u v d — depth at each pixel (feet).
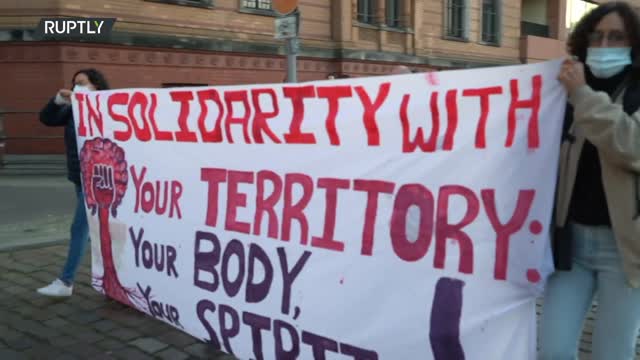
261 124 10.67
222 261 11.50
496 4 71.56
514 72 7.81
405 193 8.83
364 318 9.32
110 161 14.20
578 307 7.90
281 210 10.43
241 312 11.15
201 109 11.72
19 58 38.47
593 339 7.91
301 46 51.11
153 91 12.78
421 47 62.13
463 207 8.29
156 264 13.12
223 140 11.39
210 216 11.73
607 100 7.06
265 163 10.69
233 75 46.16
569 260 7.80
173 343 13.20
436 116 8.50
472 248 8.22
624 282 7.47
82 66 38.86
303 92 10.02
